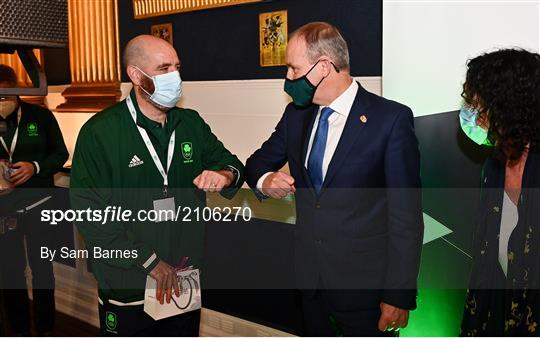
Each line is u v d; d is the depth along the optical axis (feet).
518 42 6.16
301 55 5.61
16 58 12.59
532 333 4.89
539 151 4.94
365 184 5.66
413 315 7.61
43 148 10.34
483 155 6.73
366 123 5.61
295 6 8.28
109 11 10.77
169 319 6.84
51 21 4.67
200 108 9.64
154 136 6.42
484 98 5.06
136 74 6.14
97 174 6.23
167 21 9.98
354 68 7.86
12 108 9.86
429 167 7.02
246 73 9.04
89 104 11.36
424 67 6.81
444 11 6.57
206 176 6.31
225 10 9.11
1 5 4.32
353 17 7.75
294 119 6.35
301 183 6.07
